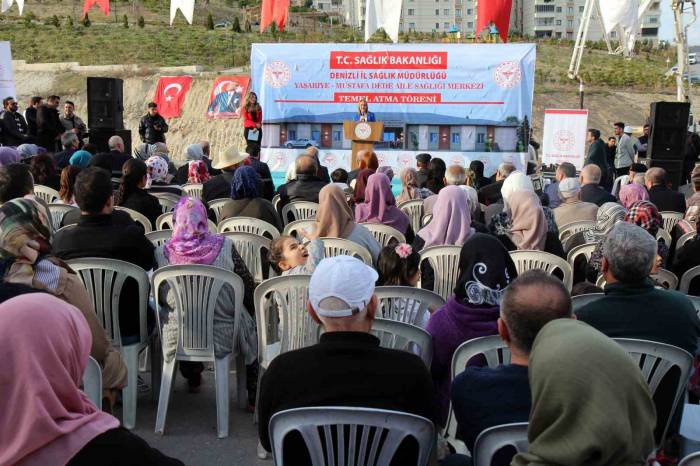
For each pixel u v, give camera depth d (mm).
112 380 3584
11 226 3262
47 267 3312
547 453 1788
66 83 37562
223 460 4148
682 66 23172
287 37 50156
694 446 3459
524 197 5863
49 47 43750
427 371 2746
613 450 1749
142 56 42469
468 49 14891
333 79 15297
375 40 51844
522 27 121750
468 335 3549
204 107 34500
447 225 5840
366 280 2779
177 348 4477
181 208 4594
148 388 5262
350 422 2545
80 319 2043
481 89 14969
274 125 15555
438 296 4320
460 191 5863
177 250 4539
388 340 3727
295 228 6789
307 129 15508
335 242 5531
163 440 4391
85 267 4449
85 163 9117
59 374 1896
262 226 6656
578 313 3512
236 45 46344
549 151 17672
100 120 16734
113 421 2043
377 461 2578
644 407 1841
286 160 15586
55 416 1889
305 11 77125
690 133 20578
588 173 8422
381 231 6609
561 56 57375
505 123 14984
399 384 2658
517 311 2549
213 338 4453
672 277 5402
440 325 3623
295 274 4285
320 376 2662
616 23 20641
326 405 2639
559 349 1853
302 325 4316
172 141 32844
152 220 6926
